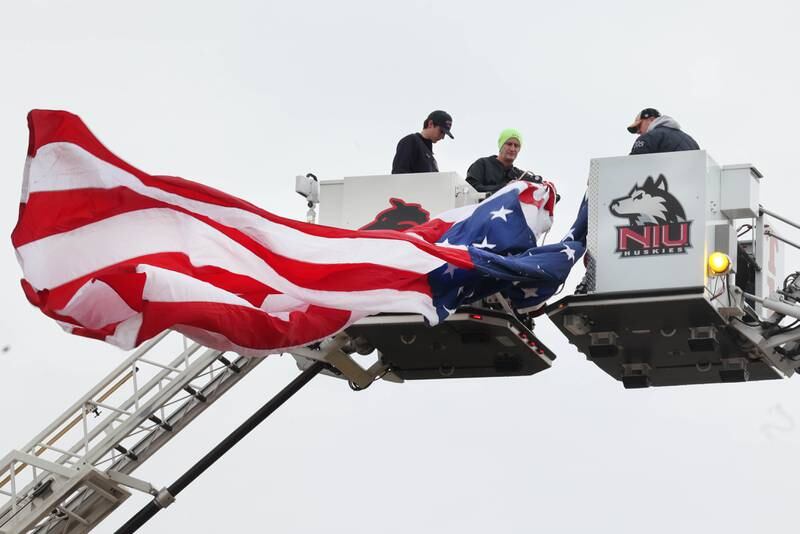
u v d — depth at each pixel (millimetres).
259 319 49344
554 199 57500
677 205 54719
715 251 55000
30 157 46219
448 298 53750
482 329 56844
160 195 48406
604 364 59438
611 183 55344
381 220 58406
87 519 59906
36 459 58406
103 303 46469
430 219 58031
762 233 57188
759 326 56125
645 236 54844
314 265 51250
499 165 59906
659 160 55062
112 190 47562
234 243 50094
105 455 60188
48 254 46469
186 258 48938
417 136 59688
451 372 60625
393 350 59094
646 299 54438
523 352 58344
